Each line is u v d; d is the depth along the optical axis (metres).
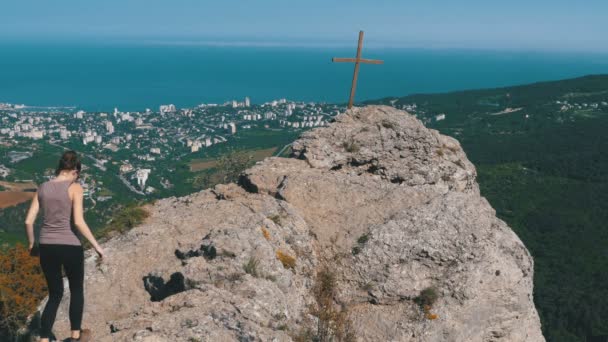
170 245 11.53
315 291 10.80
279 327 8.77
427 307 10.52
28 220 6.92
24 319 11.19
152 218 13.55
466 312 10.54
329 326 10.03
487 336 10.81
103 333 8.59
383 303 10.80
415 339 10.09
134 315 8.49
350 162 16.50
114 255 11.28
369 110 18.14
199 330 7.57
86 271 10.89
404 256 11.17
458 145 18.95
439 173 17.16
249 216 11.53
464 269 10.92
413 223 11.74
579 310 77.94
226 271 9.39
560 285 92.81
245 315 8.41
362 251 11.37
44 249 7.04
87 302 10.09
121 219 13.31
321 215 12.75
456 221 11.74
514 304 11.02
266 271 9.79
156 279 10.12
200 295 8.59
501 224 12.25
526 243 118.38
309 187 13.49
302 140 16.67
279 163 15.38
